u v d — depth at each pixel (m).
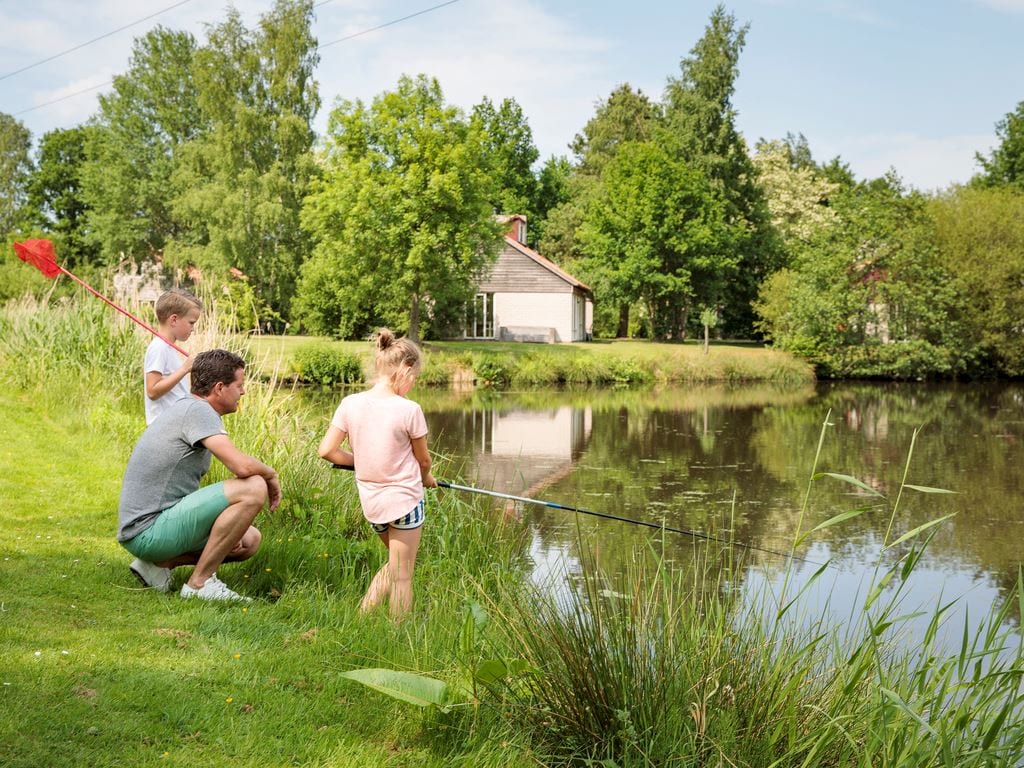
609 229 41.47
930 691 2.83
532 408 21.55
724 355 31.73
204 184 35.66
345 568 4.59
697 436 16.22
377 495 3.92
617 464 12.81
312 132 35.94
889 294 32.47
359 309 32.34
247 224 33.72
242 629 3.51
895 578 7.10
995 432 17.41
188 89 39.53
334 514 5.79
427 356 28.61
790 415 20.30
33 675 2.81
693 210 40.78
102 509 5.57
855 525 9.12
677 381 30.73
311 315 32.56
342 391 22.38
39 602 3.60
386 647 3.46
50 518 5.22
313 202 31.83
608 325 51.94
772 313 35.47
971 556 7.95
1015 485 11.61
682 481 11.47
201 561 3.88
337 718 2.83
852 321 33.12
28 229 44.47
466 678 2.98
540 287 38.72
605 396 25.34
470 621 3.09
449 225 29.98
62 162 46.06
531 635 2.99
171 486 3.90
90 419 8.58
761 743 2.66
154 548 3.84
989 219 32.62
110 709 2.66
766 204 46.53
